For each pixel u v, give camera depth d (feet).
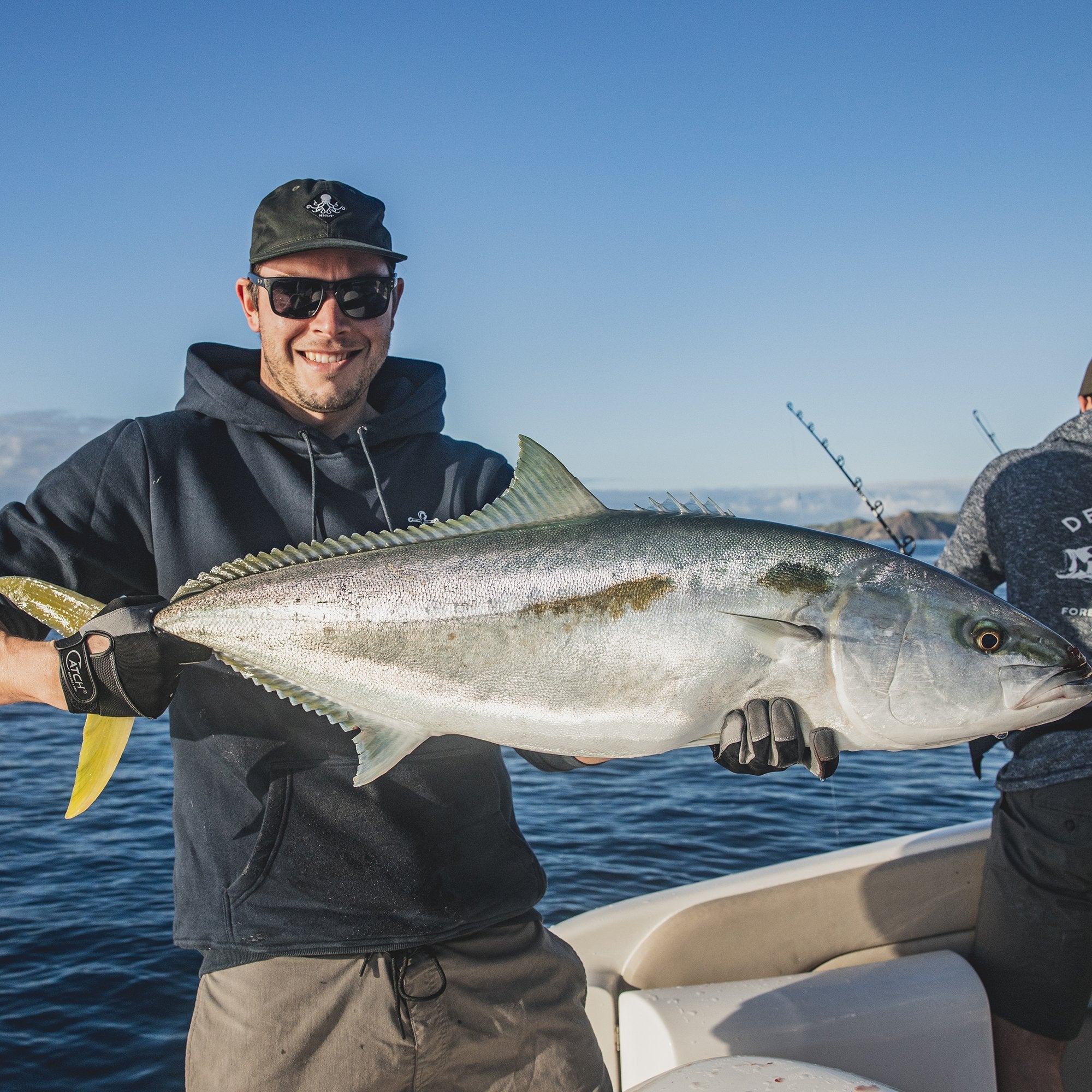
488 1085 7.12
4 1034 15.89
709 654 7.03
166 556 7.58
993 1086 9.26
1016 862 9.38
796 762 7.11
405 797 7.20
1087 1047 10.46
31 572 7.12
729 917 10.25
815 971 10.32
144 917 20.88
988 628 7.21
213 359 8.46
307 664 7.17
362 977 6.70
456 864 7.17
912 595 7.22
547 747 7.22
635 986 9.88
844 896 10.57
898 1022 9.06
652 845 25.08
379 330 8.24
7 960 18.67
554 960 7.61
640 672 7.07
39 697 6.75
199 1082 6.75
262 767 7.13
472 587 7.21
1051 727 9.21
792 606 7.11
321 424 8.43
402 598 7.20
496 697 7.15
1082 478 9.62
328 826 6.99
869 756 37.06
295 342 7.96
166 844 26.45
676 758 37.17
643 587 7.11
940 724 7.20
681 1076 6.75
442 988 6.84
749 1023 8.86
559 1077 7.32
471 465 8.73
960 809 28.78
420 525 7.92
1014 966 9.33
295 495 7.88
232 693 7.28
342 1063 6.63
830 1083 6.51
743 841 25.45
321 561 7.34
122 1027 16.12
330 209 7.88
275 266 7.93
